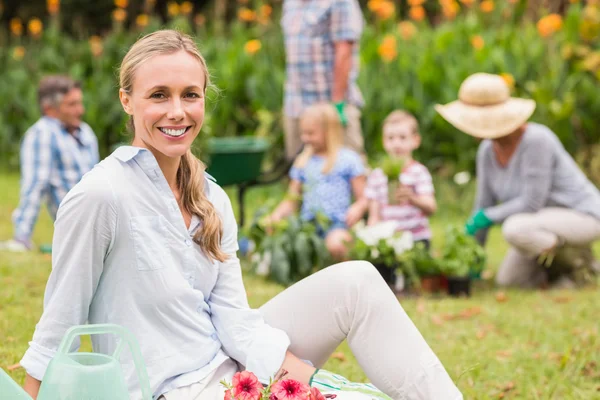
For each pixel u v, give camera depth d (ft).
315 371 8.96
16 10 55.77
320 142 21.01
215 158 20.99
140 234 8.04
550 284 20.40
